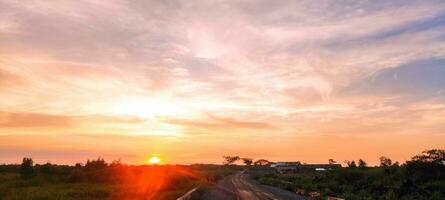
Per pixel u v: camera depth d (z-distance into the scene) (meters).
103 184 51.78
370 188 51.66
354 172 61.94
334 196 44.31
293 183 68.38
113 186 46.66
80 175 59.56
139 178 62.12
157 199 31.81
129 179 60.09
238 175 108.69
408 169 51.72
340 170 65.88
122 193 35.75
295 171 147.75
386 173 55.41
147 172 73.56
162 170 83.06
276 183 65.62
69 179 57.91
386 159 67.44
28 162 62.31
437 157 51.22
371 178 56.16
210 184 57.06
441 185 46.53
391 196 43.66
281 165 168.75
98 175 61.03
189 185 52.06
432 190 46.09
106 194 35.84
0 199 30.53
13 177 57.62
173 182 58.94
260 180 76.31
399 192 47.12
